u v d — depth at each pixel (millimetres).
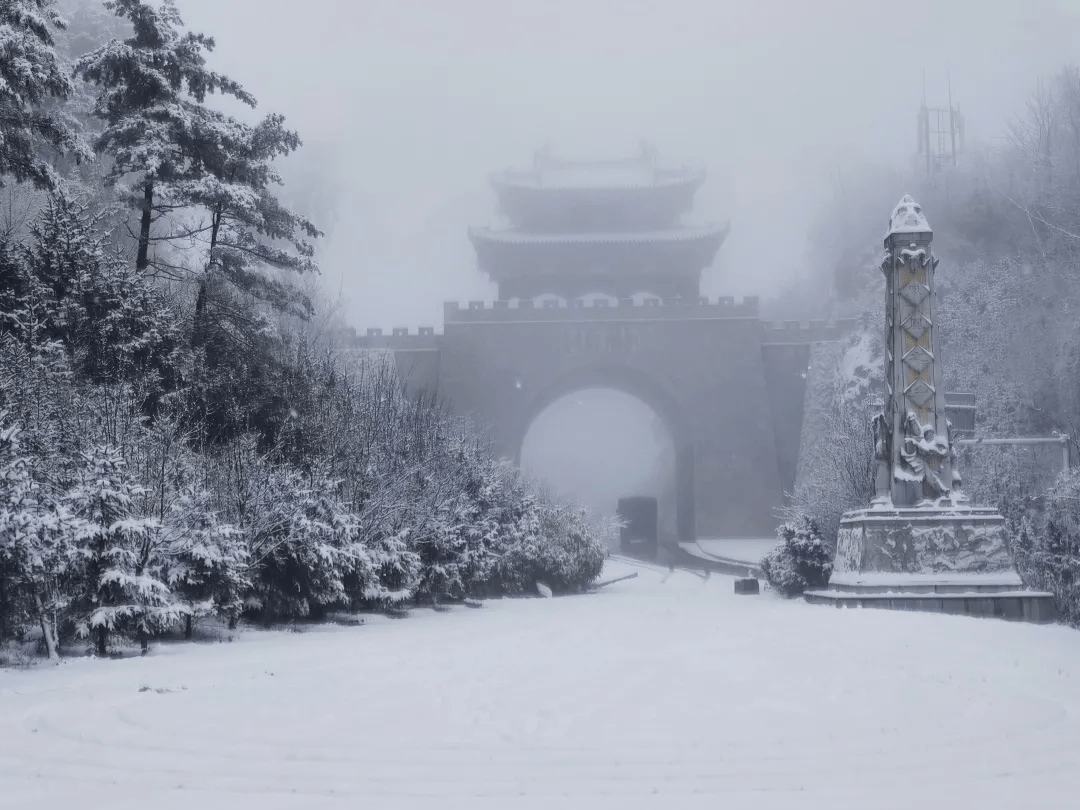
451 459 35906
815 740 8938
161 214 33688
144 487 18547
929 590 28219
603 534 53312
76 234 28562
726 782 7441
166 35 33781
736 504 86062
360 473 27969
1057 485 38781
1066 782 7414
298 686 12469
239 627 21828
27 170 29062
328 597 23094
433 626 23453
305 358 32406
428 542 30266
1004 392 64188
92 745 8758
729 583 55812
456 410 88062
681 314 88938
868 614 24922
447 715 10273
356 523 24812
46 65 28188
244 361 31250
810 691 11969
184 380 28062
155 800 6918
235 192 31938
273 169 34844
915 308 30438
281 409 29297
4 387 20250
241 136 33938
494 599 37250
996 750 8516
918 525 28906
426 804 6805
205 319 32312
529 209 103125
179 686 12430
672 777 7605
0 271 26766
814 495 42500
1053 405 62562
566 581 42781
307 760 8180
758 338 88312
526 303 89625
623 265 99000
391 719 10023
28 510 15570
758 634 20281
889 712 10391
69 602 16531
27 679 13297
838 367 86250
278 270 66250
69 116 45594
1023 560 33656
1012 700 11211
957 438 38906
